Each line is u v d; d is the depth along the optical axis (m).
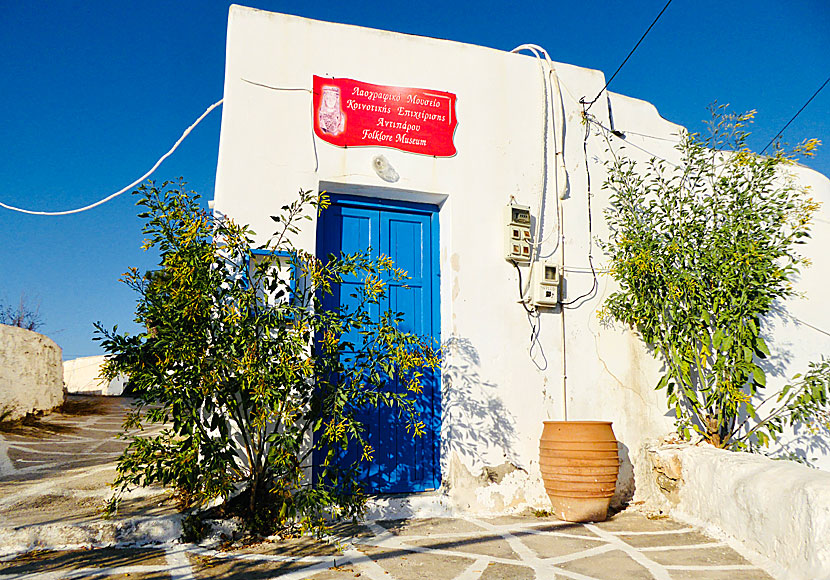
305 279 5.30
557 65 7.21
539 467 6.10
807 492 4.06
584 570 4.14
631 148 7.41
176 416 4.46
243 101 5.82
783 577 4.06
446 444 5.96
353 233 6.21
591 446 5.57
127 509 4.82
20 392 9.87
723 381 6.02
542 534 5.13
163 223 4.71
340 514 5.05
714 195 6.59
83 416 11.09
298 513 4.93
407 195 6.32
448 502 5.80
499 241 6.48
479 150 6.57
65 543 4.34
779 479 4.50
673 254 6.36
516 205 6.52
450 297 6.20
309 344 5.25
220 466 4.48
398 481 5.86
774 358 7.72
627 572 4.12
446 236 6.38
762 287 6.02
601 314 6.81
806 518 4.02
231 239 4.93
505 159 6.67
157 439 4.67
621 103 7.49
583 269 6.85
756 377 5.84
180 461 4.39
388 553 4.45
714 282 6.20
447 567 4.14
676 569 4.21
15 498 5.03
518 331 6.40
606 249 7.00
